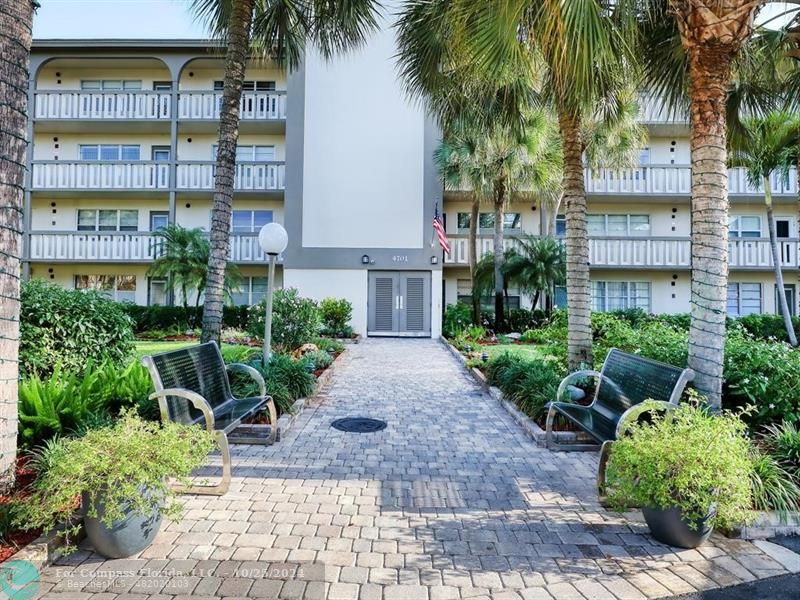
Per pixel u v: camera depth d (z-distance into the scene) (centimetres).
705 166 421
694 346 422
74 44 1627
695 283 426
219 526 310
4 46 308
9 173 310
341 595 240
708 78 417
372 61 1633
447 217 1856
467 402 695
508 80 600
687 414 314
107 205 1780
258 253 1652
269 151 1816
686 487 274
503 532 308
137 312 1575
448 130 842
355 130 1634
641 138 1217
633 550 287
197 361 452
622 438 314
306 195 1630
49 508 254
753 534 302
